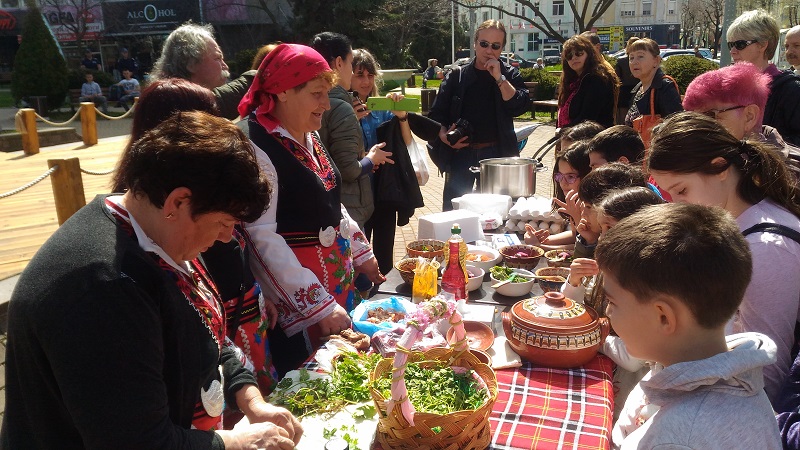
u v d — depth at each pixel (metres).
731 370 1.05
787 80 3.36
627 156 2.75
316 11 27.83
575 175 2.89
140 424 1.07
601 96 4.72
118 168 1.47
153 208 1.19
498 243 3.10
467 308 2.25
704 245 1.07
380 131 3.94
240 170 1.12
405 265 2.70
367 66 4.11
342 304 2.50
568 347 1.79
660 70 4.50
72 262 1.08
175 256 1.24
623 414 1.53
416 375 1.55
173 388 1.21
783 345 1.48
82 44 28.98
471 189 4.91
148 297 1.11
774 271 1.46
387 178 3.94
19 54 17.03
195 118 1.17
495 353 1.94
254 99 2.32
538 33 48.19
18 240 5.54
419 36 31.88
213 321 1.38
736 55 3.56
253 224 2.18
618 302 1.17
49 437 1.15
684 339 1.12
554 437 1.52
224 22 30.59
